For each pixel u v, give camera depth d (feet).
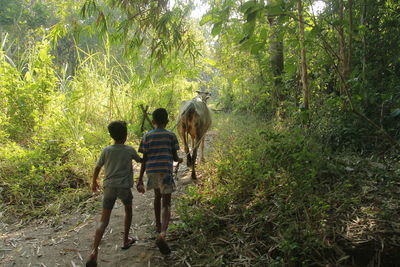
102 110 27.53
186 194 14.62
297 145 13.88
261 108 27.91
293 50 18.72
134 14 12.27
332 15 16.88
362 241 9.34
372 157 14.25
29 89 22.65
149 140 10.80
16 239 11.78
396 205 10.71
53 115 22.75
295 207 10.97
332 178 13.04
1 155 17.34
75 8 13.12
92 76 27.02
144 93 29.09
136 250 10.77
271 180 13.06
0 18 49.73
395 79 15.98
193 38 14.11
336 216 10.51
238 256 9.87
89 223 12.89
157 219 11.46
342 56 15.16
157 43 12.80
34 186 15.66
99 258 10.43
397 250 9.05
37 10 52.21
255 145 17.30
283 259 9.29
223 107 38.47
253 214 11.56
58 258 10.55
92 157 18.44
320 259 9.20
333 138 16.46
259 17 8.72
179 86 30.35
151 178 10.62
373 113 15.67
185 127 16.37
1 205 14.15
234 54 24.79
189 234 11.28
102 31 12.07
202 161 19.06
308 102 17.72
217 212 12.19
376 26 16.92
